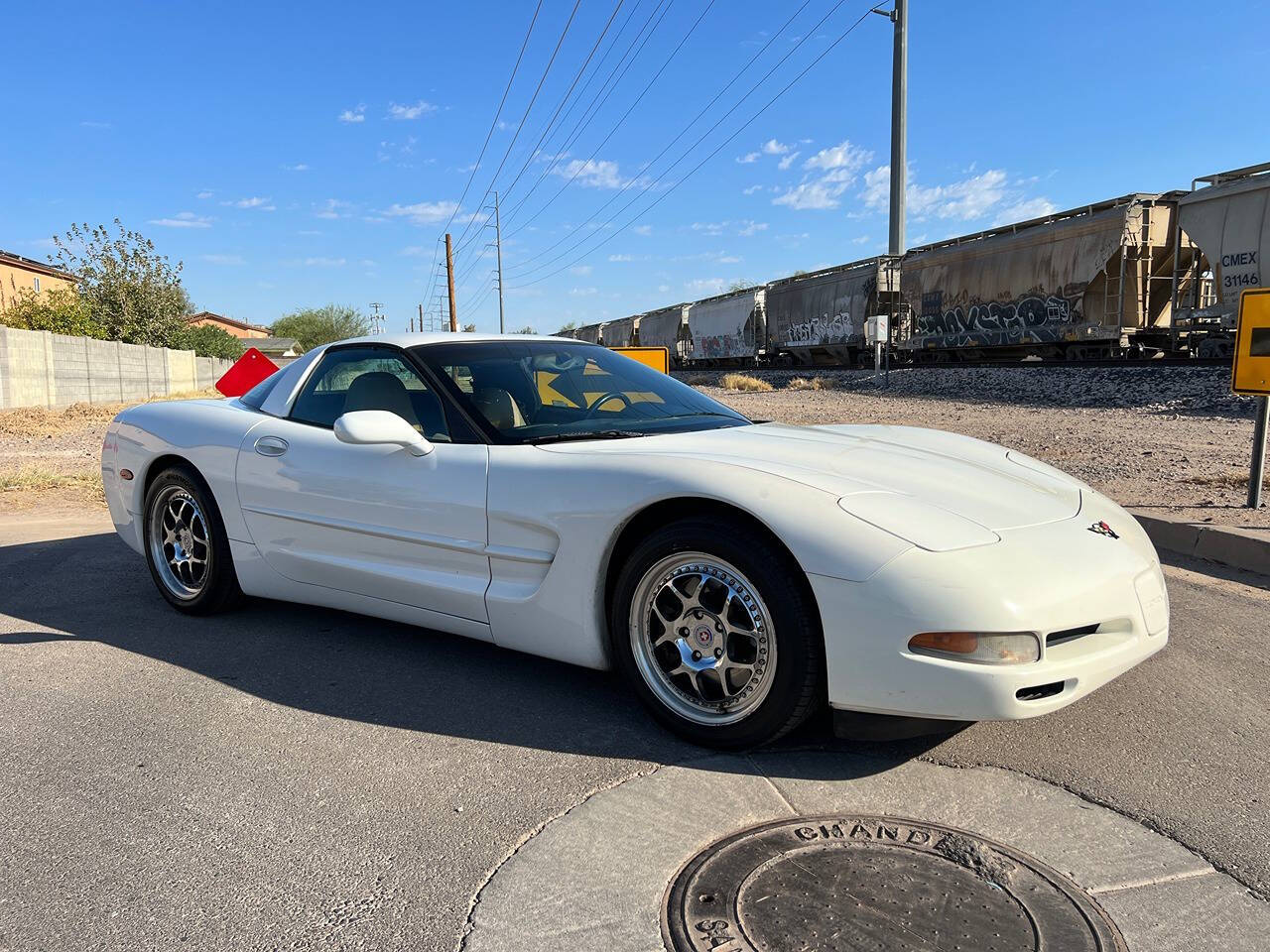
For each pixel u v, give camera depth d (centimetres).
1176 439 951
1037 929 173
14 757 256
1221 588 425
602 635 276
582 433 310
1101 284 1803
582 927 176
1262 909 181
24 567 493
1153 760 248
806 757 251
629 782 238
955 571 219
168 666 331
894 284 2580
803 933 173
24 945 173
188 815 223
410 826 217
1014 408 1469
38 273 5153
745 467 254
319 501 342
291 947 172
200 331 6322
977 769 243
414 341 358
